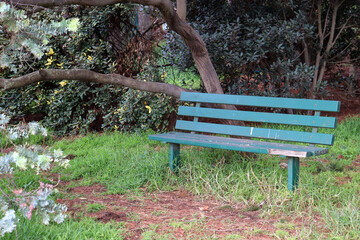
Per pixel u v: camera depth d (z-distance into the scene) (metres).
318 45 7.76
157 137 4.73
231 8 7.21
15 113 7.53
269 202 3.75
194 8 7.68
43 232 2.98
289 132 4.15
